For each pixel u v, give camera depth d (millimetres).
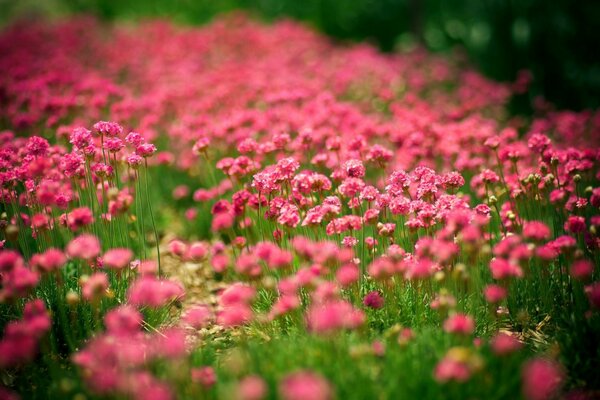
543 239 1468
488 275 1479
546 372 1263
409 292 1461
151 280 1332
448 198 1444
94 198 1563
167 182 1798
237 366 1343
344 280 1373
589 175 1576
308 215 1427
